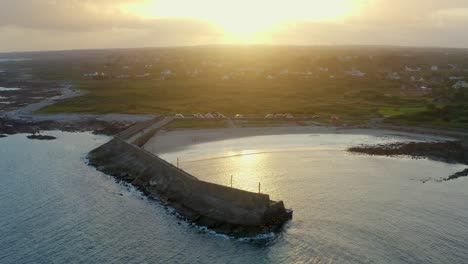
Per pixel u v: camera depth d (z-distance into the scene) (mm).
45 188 77812
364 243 55469
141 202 70875
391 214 64812
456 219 63406
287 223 60875
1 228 60875
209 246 55594
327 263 50906
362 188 76500
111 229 60594
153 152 99750
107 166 91375
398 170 89125
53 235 58844
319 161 94000
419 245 55062
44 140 119312
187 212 65125
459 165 95000
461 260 51594
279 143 110688
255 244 55625
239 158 95125
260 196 60188
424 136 121312
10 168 90688
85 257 53094
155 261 52188
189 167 87625
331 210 65812
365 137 119938
